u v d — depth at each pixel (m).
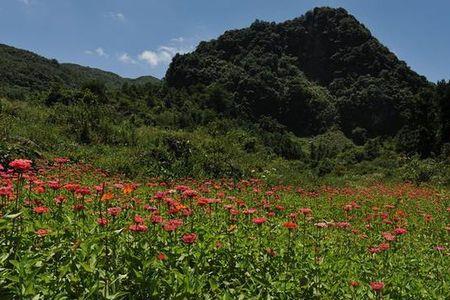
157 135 32.03
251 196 16.88
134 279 4.82
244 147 42.31
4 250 4.85
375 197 22.56
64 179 15.02
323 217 15.09
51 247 5.18
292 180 29.58
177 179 22.97
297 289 5.81
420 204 21.22
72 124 31.09
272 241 7.45
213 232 6.96
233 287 5.71
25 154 19.23
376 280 6.83
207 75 95.69
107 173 20.38
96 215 7.43
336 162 53.00
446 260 9.51
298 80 102.69
